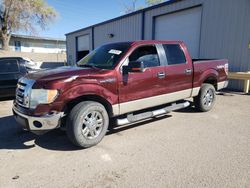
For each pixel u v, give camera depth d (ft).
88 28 71.87
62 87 11.19
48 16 104.42
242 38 30.86
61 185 8.89
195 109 19.69
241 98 25.84
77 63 15.81
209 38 35.24
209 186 8.66
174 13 41.65
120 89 13.24
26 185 8.92
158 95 15.33
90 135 12.31
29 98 11.37
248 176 9.32
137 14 49.55
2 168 10.27
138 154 11.48
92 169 10.07
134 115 14.60
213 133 14.35
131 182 9.00
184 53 17.08
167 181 9.02
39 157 11.33
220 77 20.15
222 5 32.81
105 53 14.84
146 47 14.87
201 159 10.83
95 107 12.23
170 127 15.61
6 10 96.02
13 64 25.84
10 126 16.33
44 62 99.86
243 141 13.00
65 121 12.17
